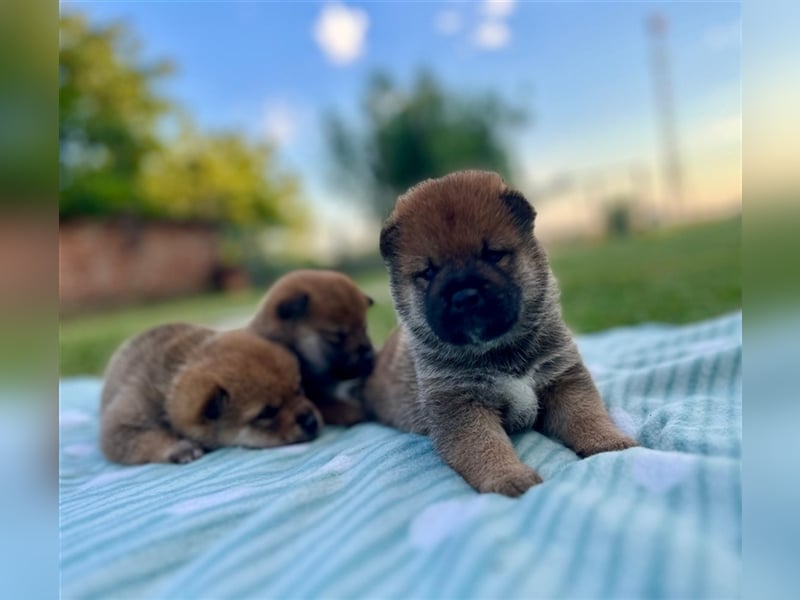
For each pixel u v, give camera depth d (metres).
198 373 0.43
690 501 0.23
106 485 0.34
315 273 0.55
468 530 0.21
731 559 0.19
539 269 0.34
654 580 0.18
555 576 0.19
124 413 0.43
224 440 0.42
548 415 0.34
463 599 0.18
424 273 0.33
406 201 0.34
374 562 0.21
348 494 0.27
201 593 0.20
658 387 0.38
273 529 0.24
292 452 0.37
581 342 0.59
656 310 0.84
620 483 0.24
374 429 0.40
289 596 0.20
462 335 0.31
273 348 0.45
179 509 0.27
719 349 0.43
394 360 0.42
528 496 0.24
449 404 0.33
